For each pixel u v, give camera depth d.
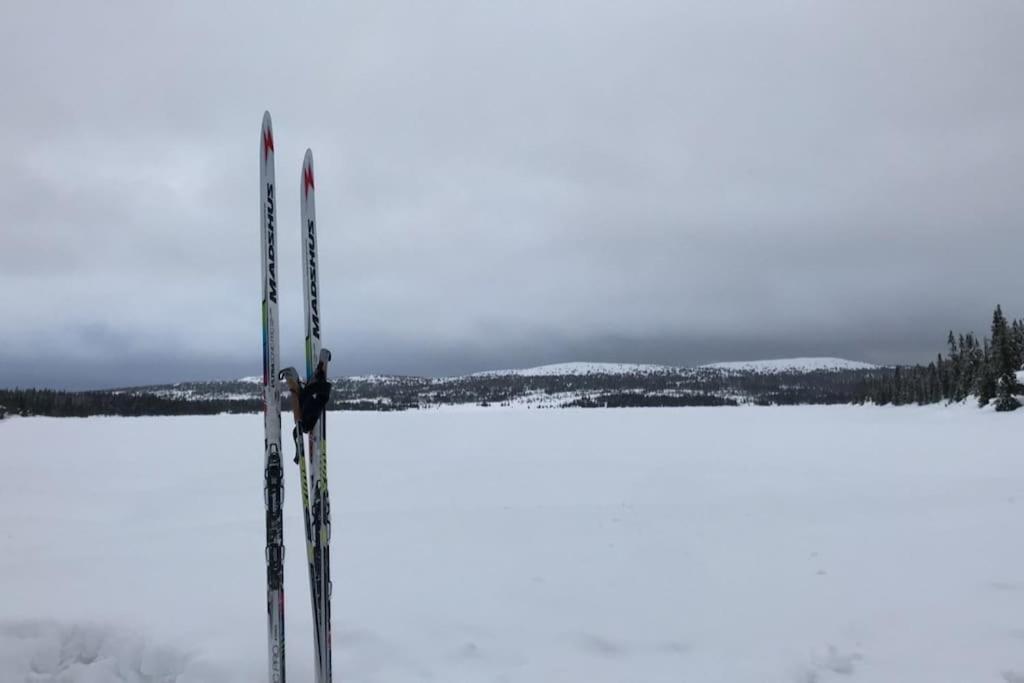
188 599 3.88
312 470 2.81
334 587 4.11
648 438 16.67
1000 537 5.02
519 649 3.16
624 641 3.23
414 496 7.82
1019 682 2.75
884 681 2.79
